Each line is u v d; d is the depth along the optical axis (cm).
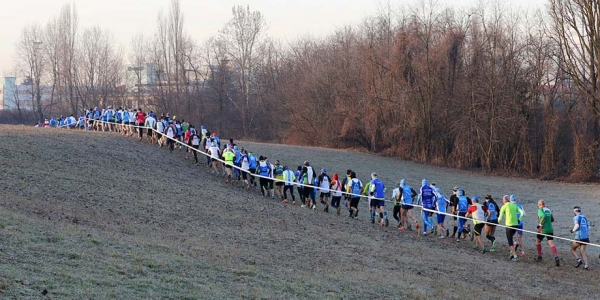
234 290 1215
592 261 2148
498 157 5738
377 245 2078
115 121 4359
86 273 1159
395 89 6066
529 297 1560
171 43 8400
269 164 3002
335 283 1413
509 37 5847
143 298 1060
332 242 2022
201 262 1421
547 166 5528
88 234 1503
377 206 2652
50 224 1543
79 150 3153
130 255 1362
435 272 1750
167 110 8300
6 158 2555
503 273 1861
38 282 1045
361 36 6700
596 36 5391
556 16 5572
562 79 5678
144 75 10000
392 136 6034
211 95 8344
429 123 5912
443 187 4397
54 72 8769
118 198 2228
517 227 2120
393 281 1516
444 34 6050
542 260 2119
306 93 7019
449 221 3012
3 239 1290
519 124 5659
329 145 6575
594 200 4094
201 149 3994
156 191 2527
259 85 8331
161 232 1764
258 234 1989
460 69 6000
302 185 2830
